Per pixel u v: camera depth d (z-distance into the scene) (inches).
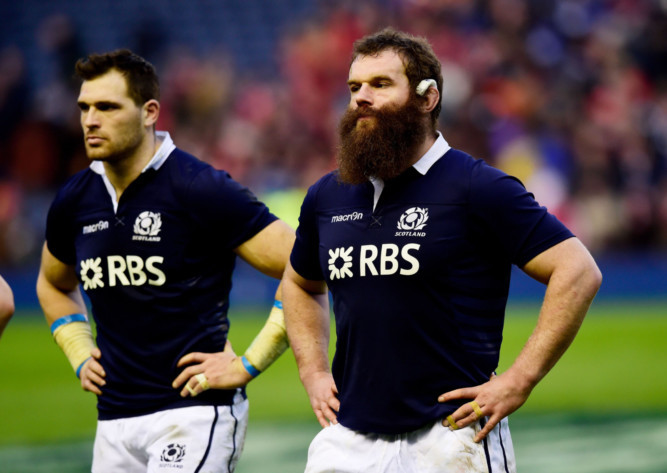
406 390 445.1
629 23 2637.8
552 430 1047.0
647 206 2293.3
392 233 448.1
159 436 526.3
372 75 451.5
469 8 2625.5
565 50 2581.2
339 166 463.5
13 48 2913.4
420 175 453.1
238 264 2033.7
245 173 2440.9
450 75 2444.6
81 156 2364.7
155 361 531.8
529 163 2331.4
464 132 2386.8
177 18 3019.2
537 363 430.9
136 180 536.4
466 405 434.3
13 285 2058.3
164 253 530.9
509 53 2534.5
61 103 2442.2
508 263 455.8
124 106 530.6
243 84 2674.7
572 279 429.1
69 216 558.6
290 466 889.5
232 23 2977.4
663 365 1454.2
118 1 3063.5
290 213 2246.6
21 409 1203.9
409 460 447.8
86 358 570.9
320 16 2787.9
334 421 480.1
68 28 2908.5
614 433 1029.2
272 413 1151.6
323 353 511.5
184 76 2620.6
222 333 545.6
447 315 442.6
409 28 2603.3
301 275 509.4
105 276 539.5
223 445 533.3
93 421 1136.2
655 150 2400.3
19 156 2363.4
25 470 910.4
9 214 2209.6
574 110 2455.7
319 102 2573.8
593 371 1417.3
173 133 2541.8
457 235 441.7
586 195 2304.4
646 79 2568.9
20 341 1750.7
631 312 2034.9
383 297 446.3
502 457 450.6
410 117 449.1
